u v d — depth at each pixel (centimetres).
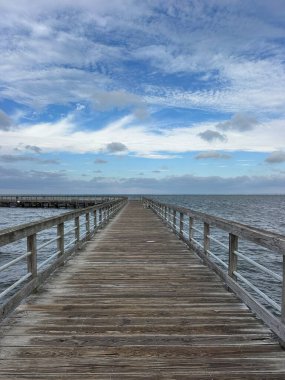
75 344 291
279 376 243
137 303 401
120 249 779
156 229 1187
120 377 241
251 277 1000
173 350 281
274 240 297
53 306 387
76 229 765
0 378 239
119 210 2272
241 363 260
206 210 4506
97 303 400
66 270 570
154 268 587
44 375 243
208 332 317
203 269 580
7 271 1047
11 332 315
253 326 332
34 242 438
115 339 301
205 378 241
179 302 405
